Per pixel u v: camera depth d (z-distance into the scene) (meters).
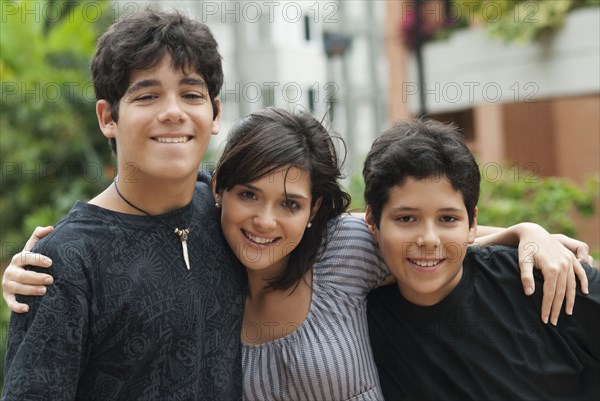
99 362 2.34
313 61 15.70
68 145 8.40
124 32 2.42
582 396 2.94
